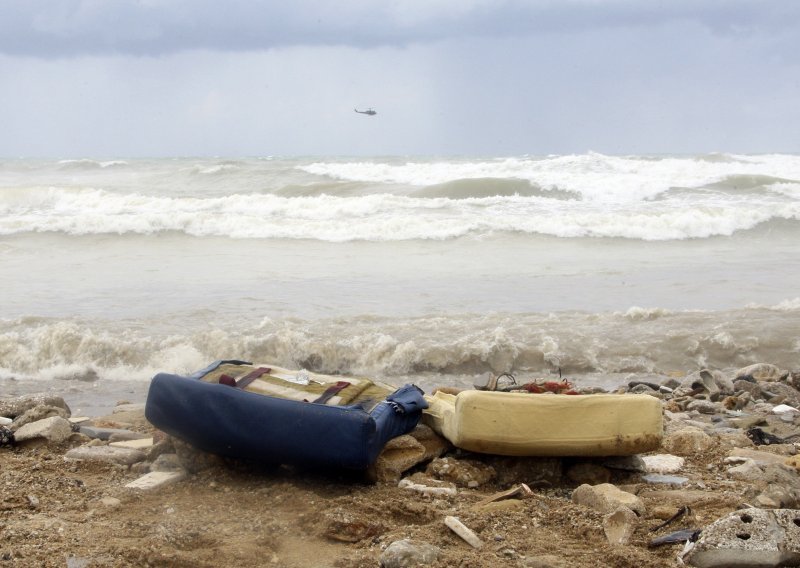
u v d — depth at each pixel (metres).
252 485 5.87
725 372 11.24
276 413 5.62
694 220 22.25
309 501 5.43
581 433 5.86
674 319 12.73
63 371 11.22
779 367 11.32
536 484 5.92
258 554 4.72
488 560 4.61
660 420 5.90
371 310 13.70
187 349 11.55
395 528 5.08
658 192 28.25
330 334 12.08
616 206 25.55
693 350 11.69
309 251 19.81
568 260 18.83
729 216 22.69
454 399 6.64
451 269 17.61
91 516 5.29
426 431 6.27
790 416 8.94
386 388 6.30
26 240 20.91
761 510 4.68
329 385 6.08
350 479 5.88
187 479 6.02
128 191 33.03
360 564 4.58
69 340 11.72
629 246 20.98
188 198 28.03
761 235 22.36
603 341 11.91
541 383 8.08
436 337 11.98
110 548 4.68
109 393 10.30
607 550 4.76
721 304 14.28
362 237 21.33
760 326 12.27
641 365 11.44
